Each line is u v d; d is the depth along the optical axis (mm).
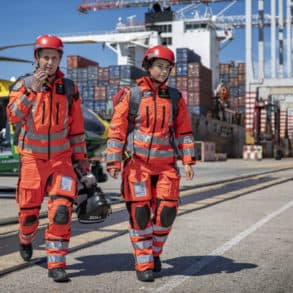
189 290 4297
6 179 17344
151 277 4531
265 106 57219
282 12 69250
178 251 5770
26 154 4629
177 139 4883
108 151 4605
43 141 4566
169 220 4695
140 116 4582
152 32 64812
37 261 5152
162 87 4664
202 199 10750
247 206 9711
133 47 69250
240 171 24828
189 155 4828
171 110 4660
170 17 81125
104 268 4977
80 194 4805
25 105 4398
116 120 4605
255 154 53625
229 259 5414
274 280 4633
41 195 4727
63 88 4605
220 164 37062
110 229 6984
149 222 4574
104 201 4754
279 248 5969
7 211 9016
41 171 4605
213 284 4484
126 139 4672
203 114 66250
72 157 4828
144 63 4668
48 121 4543
